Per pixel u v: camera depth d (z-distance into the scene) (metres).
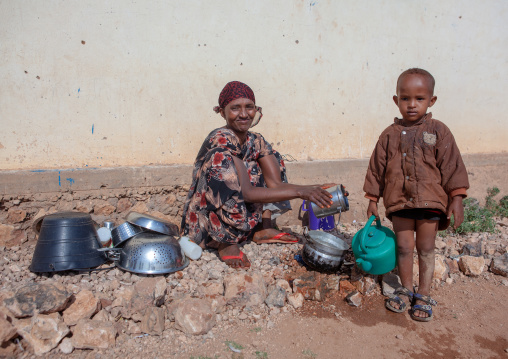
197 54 4.01
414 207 2.83
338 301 3.04
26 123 3.56
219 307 2.79
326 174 4.58
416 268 3.36
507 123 5.68
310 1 4.39
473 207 5.03
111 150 3.84
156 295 2.68
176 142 4.05
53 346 2.33
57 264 2.88
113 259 3.15
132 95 3.84
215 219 3.14
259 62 4.27
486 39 5.36
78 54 3.63
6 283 2.81
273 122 4.42
